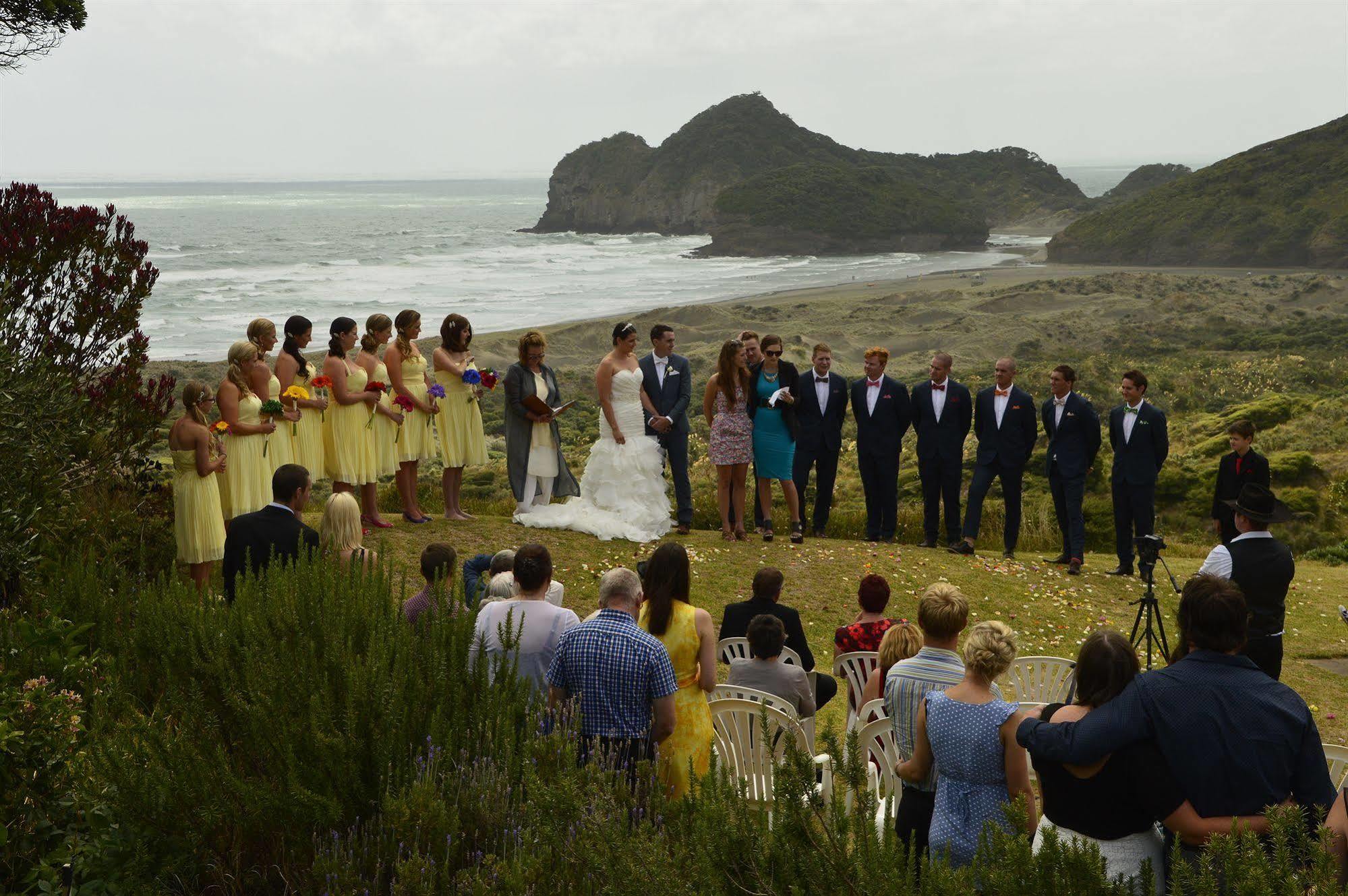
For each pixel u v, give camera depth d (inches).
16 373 286.4
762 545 453.7
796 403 470.0
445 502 429.7
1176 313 4731.8
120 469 339.6
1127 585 464.4
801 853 120.5
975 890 113.5
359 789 156.9
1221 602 134.0
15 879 147.7
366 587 221.0
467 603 238.1
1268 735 129.4
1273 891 97.0
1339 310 4992.6
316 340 3624.5
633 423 441.7
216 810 149.3
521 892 129.5
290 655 178.9
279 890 151.9
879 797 204.7
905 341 4069.9
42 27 477.7
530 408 429.4
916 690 176.7
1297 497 912.9
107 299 336.2
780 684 237.9
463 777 155.4
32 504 267.1
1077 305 5152.6
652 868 116.7
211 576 251.9
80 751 164.2
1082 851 108.3
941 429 480.7
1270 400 1263.5
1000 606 418.9
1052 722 141.0
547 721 178.5
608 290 5871.1
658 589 204.2
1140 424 459.2
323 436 383.9
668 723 190.7
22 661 181.9
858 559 450.0
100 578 246.8
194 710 167.9
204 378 2401.6
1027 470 1008.2
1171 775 130.5
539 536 422.3
